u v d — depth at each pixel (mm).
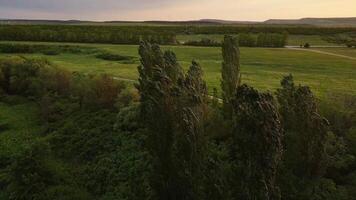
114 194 36031
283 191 25859
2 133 53500
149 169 35719
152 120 28094
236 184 22938
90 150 44656
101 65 88750
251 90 22609
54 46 116875
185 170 25828
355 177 29625
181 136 25578
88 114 52688
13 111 61719
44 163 38812
